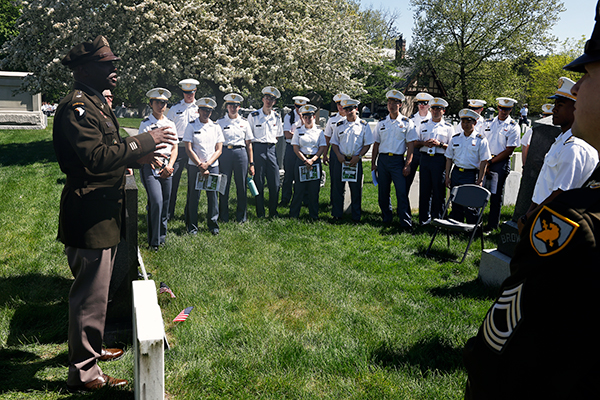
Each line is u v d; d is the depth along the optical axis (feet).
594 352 2.63
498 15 108.27
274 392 9.61
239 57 43.62
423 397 9.62
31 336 11.68
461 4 110.01
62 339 11.71
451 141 23.76
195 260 17.84
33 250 18.29
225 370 10.44
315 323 13.07
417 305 14.51
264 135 24.90
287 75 46.83
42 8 42.96
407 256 19.85
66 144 8.82
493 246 21.59
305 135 25.40
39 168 38.06
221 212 24.03
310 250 19.85
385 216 25.99
